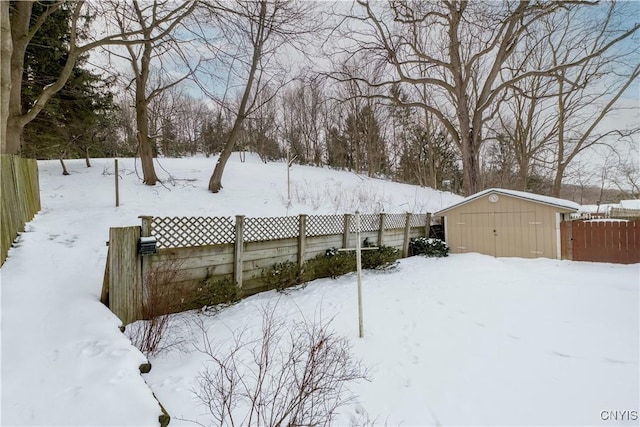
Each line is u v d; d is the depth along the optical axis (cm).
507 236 906
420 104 1405
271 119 2495
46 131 1240
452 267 778
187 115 2853
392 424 227
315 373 233
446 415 236
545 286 583
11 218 455
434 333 382
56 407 180
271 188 1299
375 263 720
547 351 330
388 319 427
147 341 300
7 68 491
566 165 1647
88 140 1355
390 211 1300
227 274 487
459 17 1238
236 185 1266
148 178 1102
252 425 213
